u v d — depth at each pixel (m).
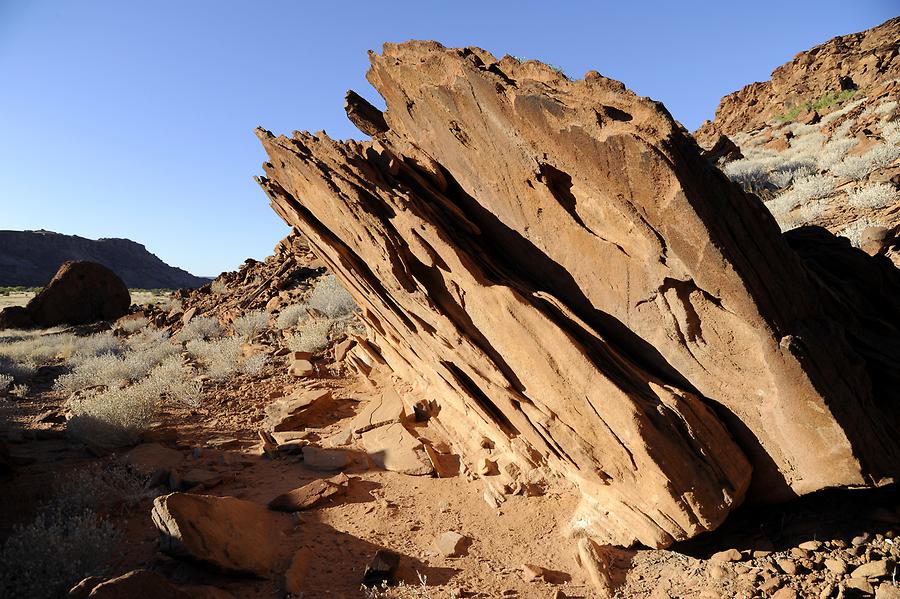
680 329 4.75
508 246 5.99
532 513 6.23
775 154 24.83
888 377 4.80
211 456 8.07
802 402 4.34
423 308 6.28
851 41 43.66
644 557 5.24
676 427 4.71
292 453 8.13
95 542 5.12
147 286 172.00
